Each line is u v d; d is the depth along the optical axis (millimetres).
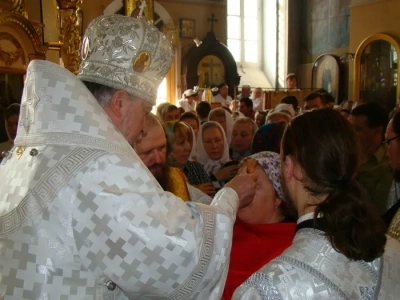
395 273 1021
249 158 1771
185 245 1074
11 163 1188
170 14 13383
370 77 12953
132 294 1098
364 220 955
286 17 16219
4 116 3881
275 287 941
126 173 1096
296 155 1034
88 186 1068
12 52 4469
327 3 15086
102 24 1310
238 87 14164
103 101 1271
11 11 4395
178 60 13383
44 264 1060
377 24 12742
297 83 16203
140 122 1327
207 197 2303
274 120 4578
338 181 996
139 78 1292
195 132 4617
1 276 1078
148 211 1069
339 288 946
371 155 2727
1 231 1099
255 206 1721
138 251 1049
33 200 1081
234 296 984
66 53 5297
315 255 976
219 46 13875
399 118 2084
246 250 1638
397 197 2537
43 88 1158
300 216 1077
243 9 16797
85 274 1083
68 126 1131
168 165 2109
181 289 1098
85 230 1060
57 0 5219
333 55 14453
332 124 1019
